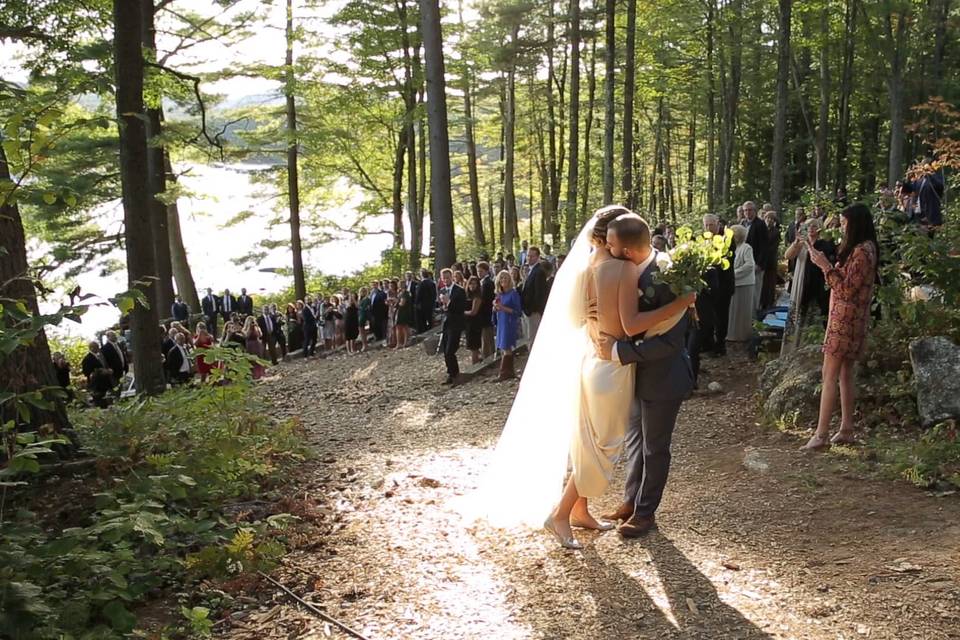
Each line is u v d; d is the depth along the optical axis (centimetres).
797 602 345
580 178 2903
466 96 3158
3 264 546
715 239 385
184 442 616
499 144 4166
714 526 446
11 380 520
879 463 514
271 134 2684
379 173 3419
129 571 395
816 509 458
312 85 2480
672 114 3819
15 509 507
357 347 1903
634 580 379
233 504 541
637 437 451
